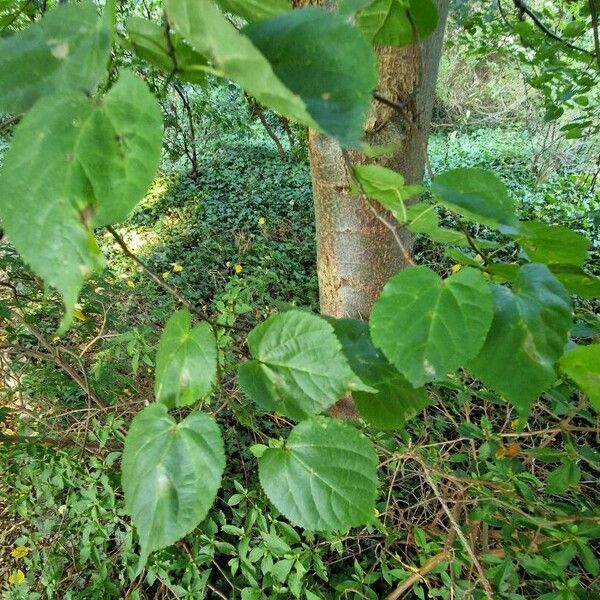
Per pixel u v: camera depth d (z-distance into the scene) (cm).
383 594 201
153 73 231
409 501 207
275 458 64
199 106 645
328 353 64
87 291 250
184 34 37
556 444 199
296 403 65
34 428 206
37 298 230
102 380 222
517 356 58
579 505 146
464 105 921
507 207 60
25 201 38
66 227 38
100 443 186
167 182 699
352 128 38
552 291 60
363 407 81
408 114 108
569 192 589
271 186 656
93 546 178
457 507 153
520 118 822
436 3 104
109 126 39
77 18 41
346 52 40
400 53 102
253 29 42
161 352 64
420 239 409
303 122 38
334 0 96
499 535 172
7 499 207
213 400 186
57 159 38
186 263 466
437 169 730
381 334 58
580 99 266
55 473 197
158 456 57
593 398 56
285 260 439
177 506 56
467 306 57
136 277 434
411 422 201
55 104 38
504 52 347
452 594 129
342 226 129
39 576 207
